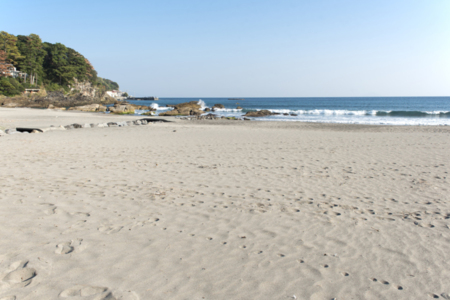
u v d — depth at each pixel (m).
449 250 3.35
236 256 3.13
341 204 4.86
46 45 87.62
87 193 5.15
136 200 4.87
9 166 7.04
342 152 9.88
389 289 2.62
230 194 5.32
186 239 3.50
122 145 11.05
